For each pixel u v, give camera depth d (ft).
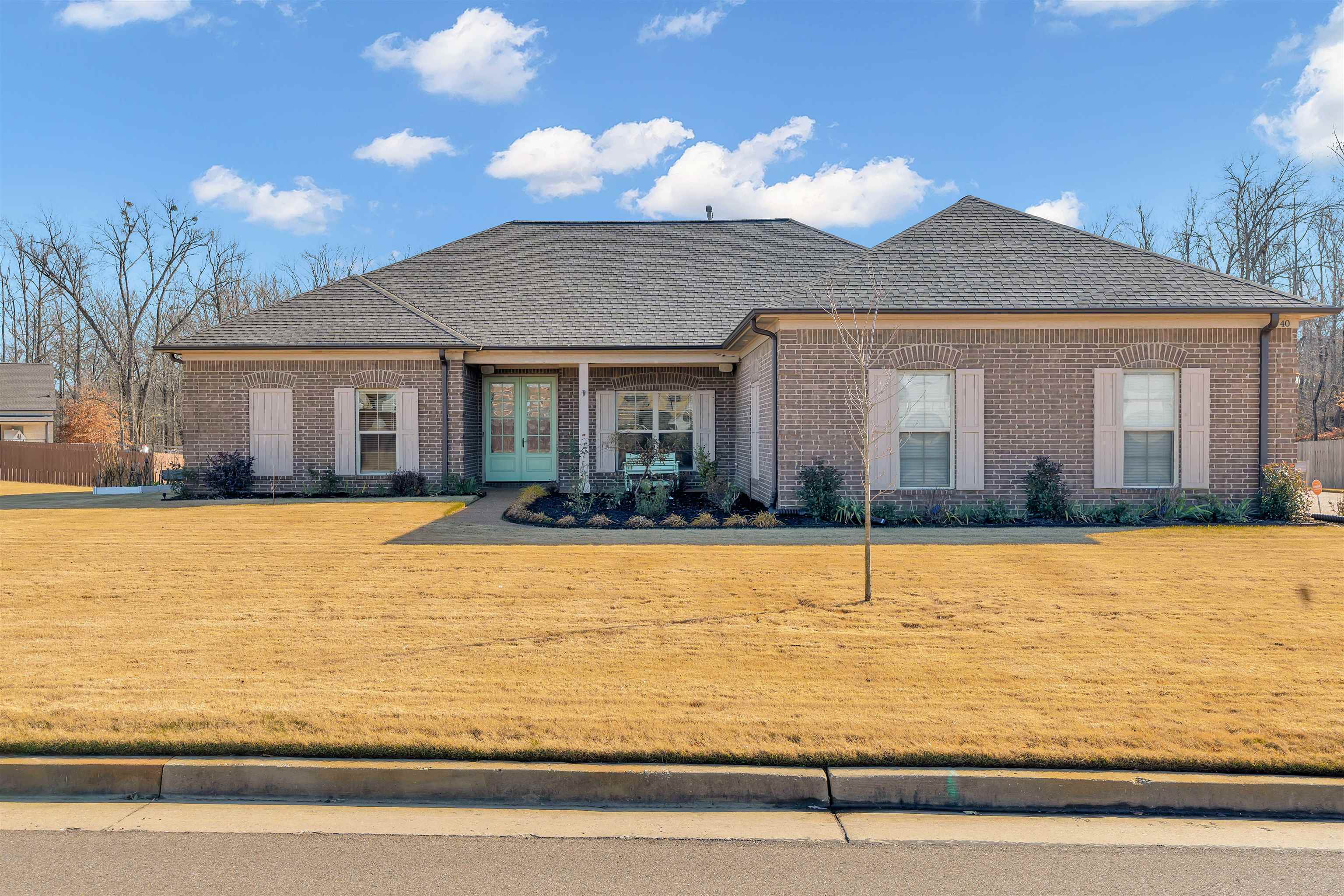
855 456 43.91
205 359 54.60
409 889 11.27
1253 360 44.21
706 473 55.62
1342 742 14.78
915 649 20.35
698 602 25.11
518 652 19.97
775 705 16.44
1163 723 15.55
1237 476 44.32
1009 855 12.30
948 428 44.14
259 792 14.02
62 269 141.90
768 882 11.51
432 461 55.06
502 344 55.67
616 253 67.72
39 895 11.07
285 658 19.42
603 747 14.47
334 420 54.85
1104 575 28.99
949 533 38.47
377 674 18.26
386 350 54.29
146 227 136.87
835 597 25.84
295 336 54.65
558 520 41.70
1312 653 19.94
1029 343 43.98
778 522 41.32
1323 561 31.42
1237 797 13.66
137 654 19.58
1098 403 44.04
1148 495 44.11
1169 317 43.60
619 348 55.57
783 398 43.73
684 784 13.91
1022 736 14.94
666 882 11.50
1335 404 112.47
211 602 24.97
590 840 12.71
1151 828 13.20
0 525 40.24
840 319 42.75
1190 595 26.09
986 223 49.75
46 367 131.95
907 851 12.42
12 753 14.46
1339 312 42.68
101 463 72.79
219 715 15.66
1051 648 20.36
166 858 12.06
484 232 70.64
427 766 14.05
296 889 11.27
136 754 14.49
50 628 21.94
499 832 12.92
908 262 46.19
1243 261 116.06
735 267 65.72
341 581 27.84
